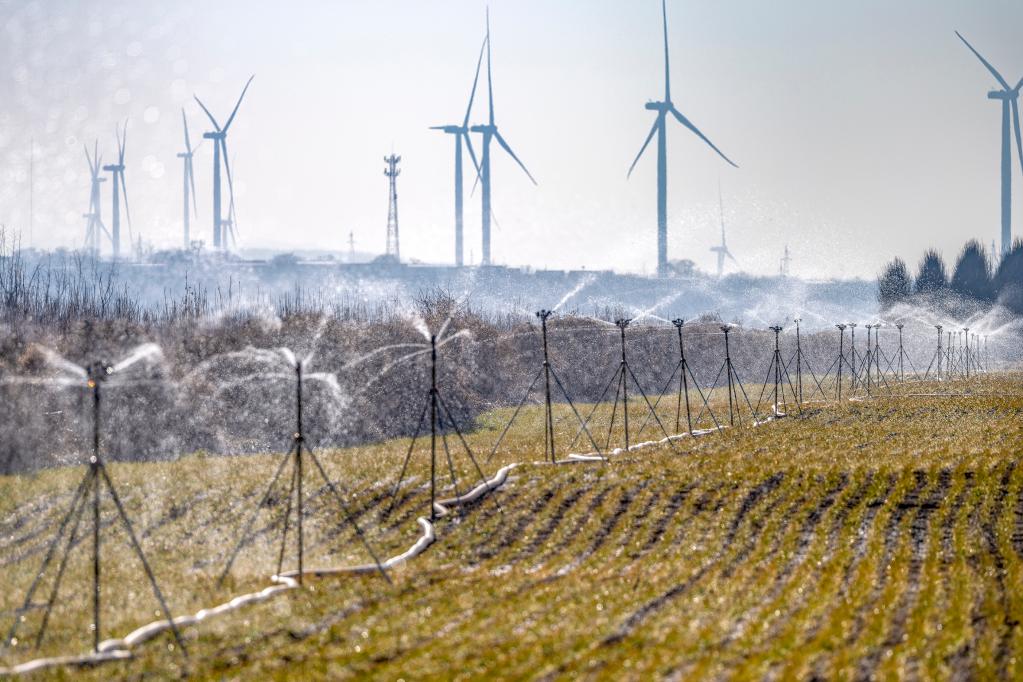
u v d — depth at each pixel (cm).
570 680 8794
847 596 11338
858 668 9288
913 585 11950
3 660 10025
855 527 14625
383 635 10056
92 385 11194
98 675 9338
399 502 16138
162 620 10969
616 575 12200
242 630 10381
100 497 16700
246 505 16125
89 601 11900
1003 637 10356
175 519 15500
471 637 9881
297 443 12744
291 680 8975
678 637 9869
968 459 18912
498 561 13125
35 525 15438
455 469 18150
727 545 13662
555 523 14862
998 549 13650
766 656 9362
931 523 14912
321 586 11894
